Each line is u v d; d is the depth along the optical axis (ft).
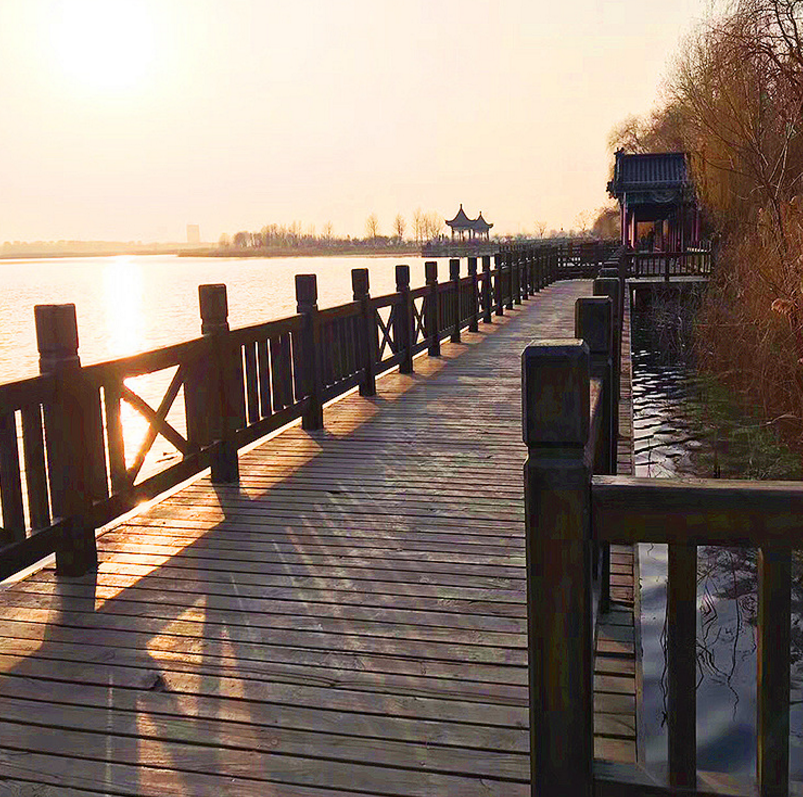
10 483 11.27
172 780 7.72
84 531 12.67
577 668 5.21
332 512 15.52
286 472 18.43
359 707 8.87
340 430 22.67
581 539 5.10
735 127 49.90
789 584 4.97
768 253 38.14
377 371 28.48
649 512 5.07
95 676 9.65
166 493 16.92
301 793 7.47
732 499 4.96
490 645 10.19
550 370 5.06
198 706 8.97
